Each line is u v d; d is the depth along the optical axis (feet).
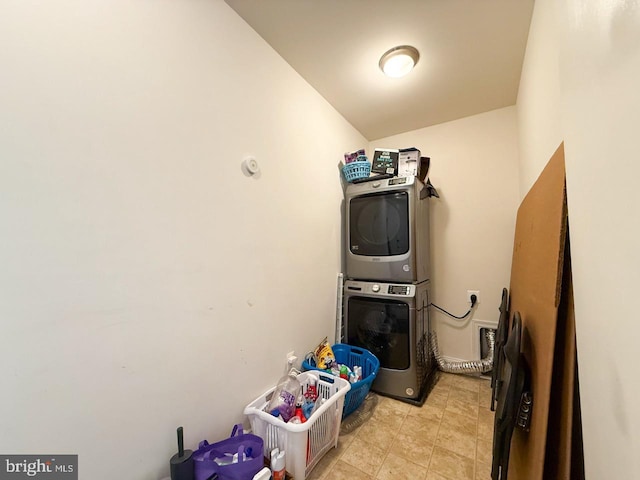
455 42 4.78
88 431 2.54
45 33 2.34
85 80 2.57
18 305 2.18
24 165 2.22
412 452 4.37
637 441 1.09
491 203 7.04
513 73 5.57
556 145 3.04
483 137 7.16
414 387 5.82
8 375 2.14
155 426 3.05
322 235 6.31
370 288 6.47
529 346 3.09
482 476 3.89
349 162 6.95
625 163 1.17
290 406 4.09
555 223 2.55
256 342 4.40
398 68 5.34
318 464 4.13
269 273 4.70
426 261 6.97
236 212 4.11
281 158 5.04
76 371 2.48
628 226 1.16
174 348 3.26
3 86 2.13
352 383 4.91
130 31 2.93
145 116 3.04
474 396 6.05
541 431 2.29
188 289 3.43
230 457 3.32
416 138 8.13
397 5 4.06
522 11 4.12
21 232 2.20
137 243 2.95
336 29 4.51
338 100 6.57
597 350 1.53
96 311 2.62
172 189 3.29
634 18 1.08
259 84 4.58
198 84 3.61
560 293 2.29
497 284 6.95
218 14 3.91
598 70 1.43
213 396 3.69
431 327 7.38
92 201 2.61
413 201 6.09
